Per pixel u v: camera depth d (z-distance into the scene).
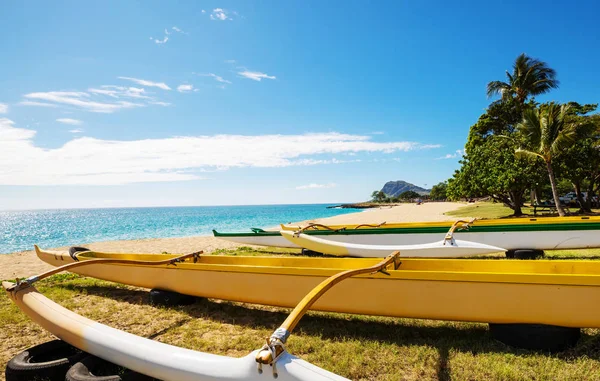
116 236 22.95
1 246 18.50
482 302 3.23
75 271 6.11
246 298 4.25
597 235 6.91
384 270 3.55
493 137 20.17
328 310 3.86
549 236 7.16
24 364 2.83
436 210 38.25
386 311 3.59
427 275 3.38
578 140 16.03
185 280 4.67
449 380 2.65
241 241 10.85
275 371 2.04
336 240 8.86
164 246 12.68
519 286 3.10
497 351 3.06
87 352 2.92
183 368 2.36
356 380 2.72
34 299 3.62
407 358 2.99
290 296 3.96
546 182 17.34
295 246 10.01
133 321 4.20
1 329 4.10
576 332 3.14
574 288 2.95
